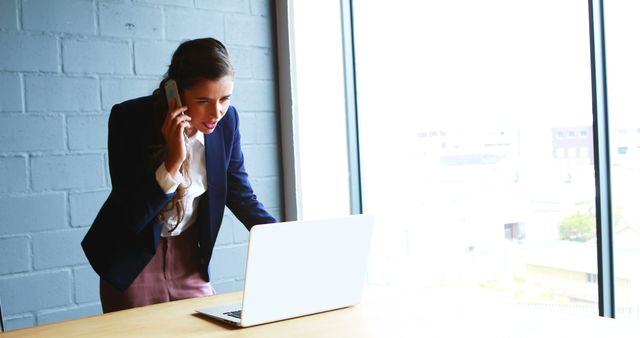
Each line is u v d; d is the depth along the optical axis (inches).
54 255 98.0
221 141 77.2
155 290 75.4
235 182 81.0
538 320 54.4
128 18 104.7
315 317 58.4
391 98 119.1
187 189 74.1
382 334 51.8
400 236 119.0
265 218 80.1
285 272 57.0
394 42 117.6
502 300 100.2
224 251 114.3
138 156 71.9
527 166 94.3
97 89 102.0
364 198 125.9
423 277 114.7
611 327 51.5
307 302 58.9
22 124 95.5
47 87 97.5
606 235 82.0
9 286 94.3
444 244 110.5
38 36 96.7
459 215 107.3
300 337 51.8
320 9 122.6
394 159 119.3
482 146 102.0
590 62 81.9
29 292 96.0
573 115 86.0
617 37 80.6
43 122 97.1
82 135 100.7
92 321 59.0
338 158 124.9
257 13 119.3
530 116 93.1
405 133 116.7
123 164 71.9
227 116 78.7
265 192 120.3
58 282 98.3
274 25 121.5
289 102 120.0
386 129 120.6
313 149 122.2
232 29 116.2
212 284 113.0
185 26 110.6
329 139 124.1
